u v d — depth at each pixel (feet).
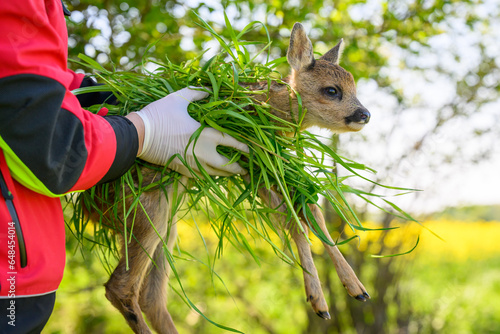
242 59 8.20
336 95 10.07
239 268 21.21
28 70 4.47
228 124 7.43
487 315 24.64
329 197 7.63
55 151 4.73
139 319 7.87
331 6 17.20
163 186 7.51
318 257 20.36
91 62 7.15
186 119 6.88
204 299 20.99
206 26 7.57
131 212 7.79
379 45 17.21
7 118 4.39
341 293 20.93
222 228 7.79
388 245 20.53
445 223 33.37
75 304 20.16
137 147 5.92
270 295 23.31
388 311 21.43
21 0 4.48
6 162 4.56
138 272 7.91
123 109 7.27
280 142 7.78
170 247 8.84
